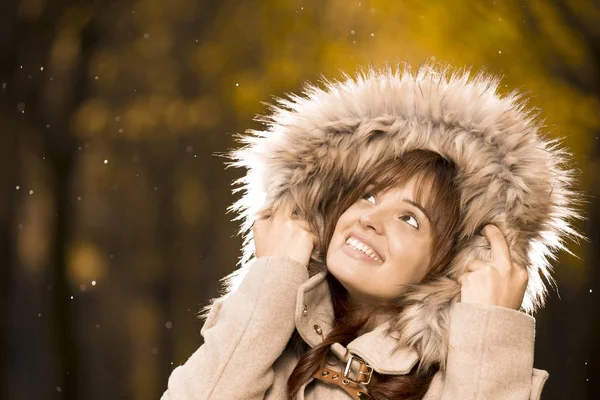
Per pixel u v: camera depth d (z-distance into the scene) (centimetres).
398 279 607
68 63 2434
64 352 2416
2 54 2320
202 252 3356
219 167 3222
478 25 1991
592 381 2111
